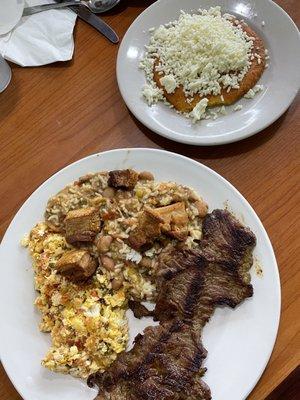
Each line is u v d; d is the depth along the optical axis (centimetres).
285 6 38
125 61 37
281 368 30
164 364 29
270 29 36
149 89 35
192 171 33
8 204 36
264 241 31
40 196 34
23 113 38
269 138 35
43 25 39
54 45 39
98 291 32
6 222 36
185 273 30
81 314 31
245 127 34
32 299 33
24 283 33
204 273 30
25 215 34
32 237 33
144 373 29
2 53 39
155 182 34
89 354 31
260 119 34
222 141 34
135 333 31
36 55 39
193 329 30
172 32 37
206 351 29
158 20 38
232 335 30
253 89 35
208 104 35
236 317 30
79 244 33
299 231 32
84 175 34
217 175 32
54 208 34
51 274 32
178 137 34
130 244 32
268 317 30
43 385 31
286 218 32
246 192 34
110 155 34
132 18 39
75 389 31
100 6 40
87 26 40
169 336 30
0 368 32
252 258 31
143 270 32
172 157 33
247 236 31
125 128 36
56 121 37
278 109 34
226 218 31
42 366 31
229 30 36
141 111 35
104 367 31
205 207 32
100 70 38
